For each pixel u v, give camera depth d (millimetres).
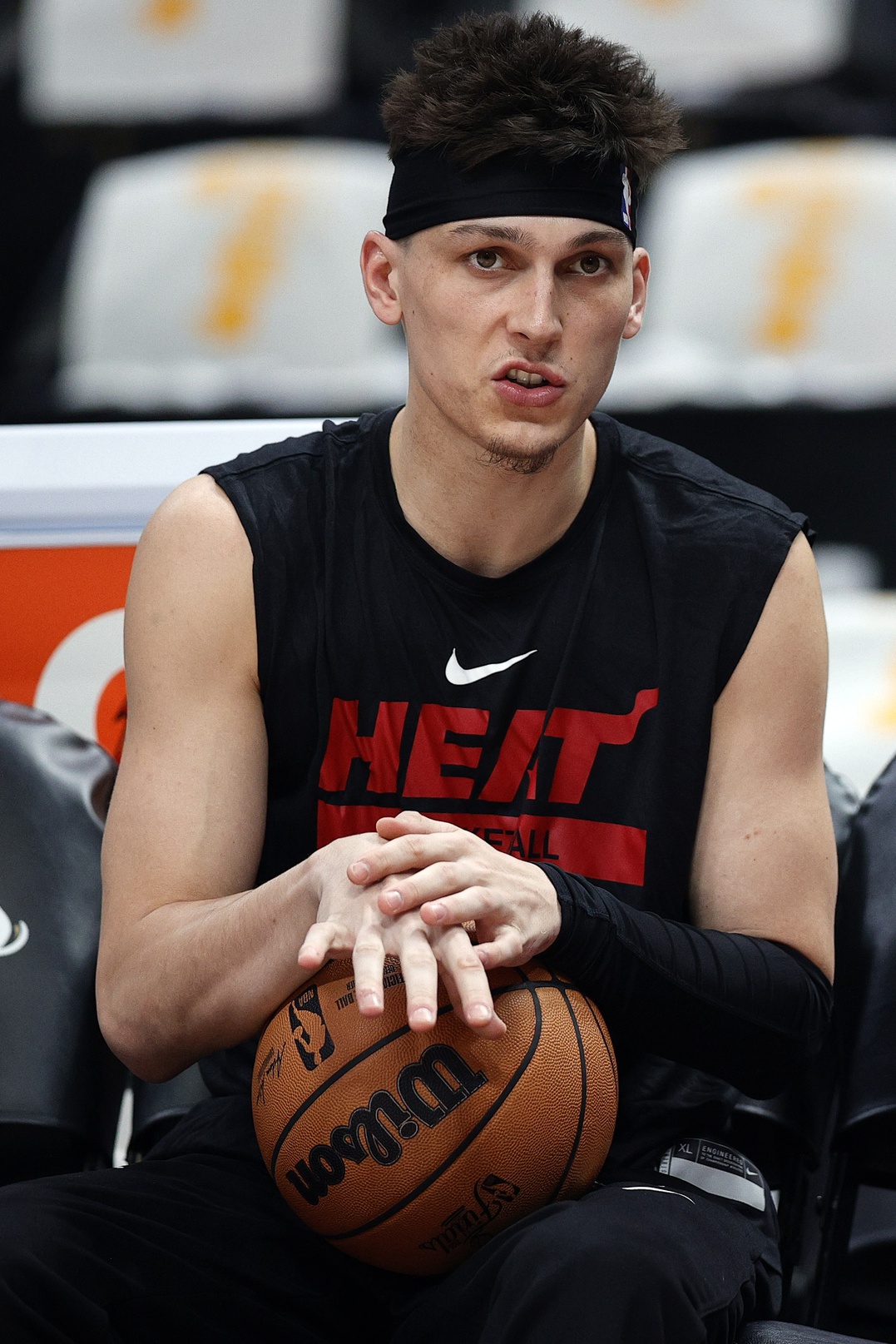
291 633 5512
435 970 4430
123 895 5297
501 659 5523
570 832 5461
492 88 5070
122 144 16578
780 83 16188
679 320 14625
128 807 5379
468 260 5141
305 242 14461
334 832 5527
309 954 4426
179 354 14445
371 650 5535
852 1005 5902
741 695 5500
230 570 5480
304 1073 4586
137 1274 4691
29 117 16500
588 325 5156
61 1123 5699
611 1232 4348
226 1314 4809
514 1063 4516
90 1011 5949
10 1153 5770
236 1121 5449
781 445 14172
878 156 15258
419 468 5504
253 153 16125
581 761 5492
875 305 14328
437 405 5273
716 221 14703
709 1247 4562
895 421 14070
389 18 16312
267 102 16453
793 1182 6004
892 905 6027
